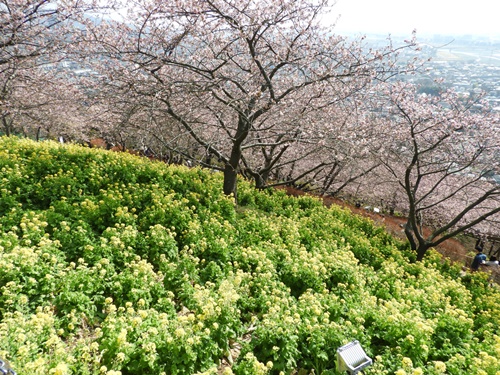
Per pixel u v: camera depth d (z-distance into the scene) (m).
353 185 20.78
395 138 12.61
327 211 13.77
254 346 4.88
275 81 11.15
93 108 14.79
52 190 8.13
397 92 11.40
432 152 13.17
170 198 9.05
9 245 5.53
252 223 9.34
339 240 10.74
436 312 7.32
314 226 11.62
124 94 9.64
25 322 4.24
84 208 7.43
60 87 12.95
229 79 9.13
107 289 5.40
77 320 4.78
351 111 11.20
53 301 4.85
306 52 10.04
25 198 7.88
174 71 10.59
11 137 13.37
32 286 4.93
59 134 23.38
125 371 4.21
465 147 12.37
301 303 5.88
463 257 15.44
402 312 6.64
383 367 4.91
